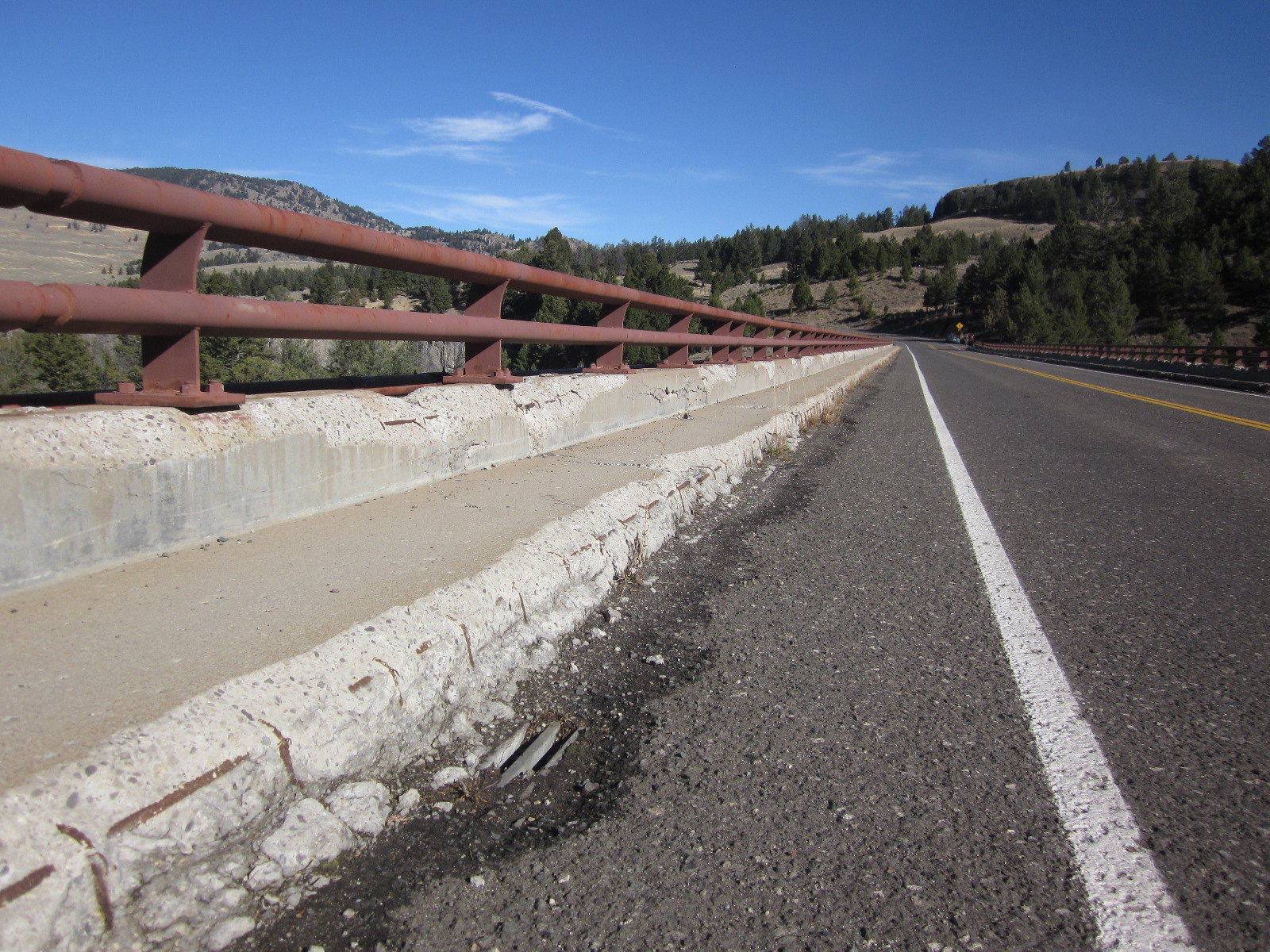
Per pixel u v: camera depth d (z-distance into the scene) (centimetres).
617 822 192
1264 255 9344
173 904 145
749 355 1301
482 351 463
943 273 14412
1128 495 605
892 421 1098
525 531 317
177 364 268
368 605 229
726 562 400
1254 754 227
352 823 179
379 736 199
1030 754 226
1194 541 471
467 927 156
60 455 225
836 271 17975
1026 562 419
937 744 230
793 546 435
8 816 129
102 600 220
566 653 283
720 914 162
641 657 287
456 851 179
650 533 399
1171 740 234
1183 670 284
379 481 355
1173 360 3061
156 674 180
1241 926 160
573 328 530
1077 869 177
